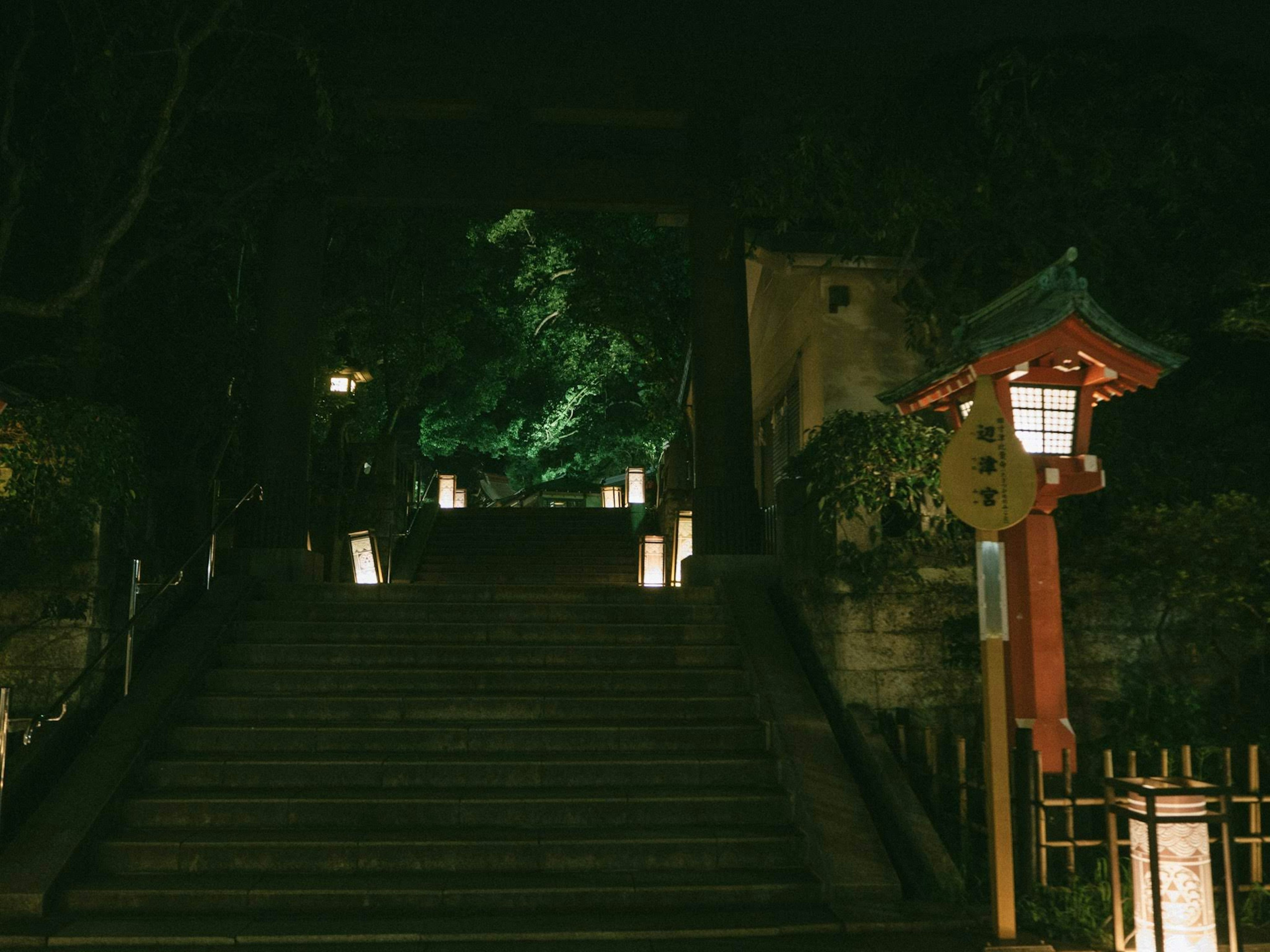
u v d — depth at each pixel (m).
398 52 12.60
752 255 13.71
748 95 12.78
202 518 13.33
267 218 12.77
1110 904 6.12
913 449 8.73
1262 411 10.09
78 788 7.31
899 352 13.56
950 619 8.77
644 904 6.64
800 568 10.34
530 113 12.91
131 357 12.49
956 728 8.83
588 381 35.31
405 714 8.66
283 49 11.28
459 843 7.04
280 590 10.47
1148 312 10.22
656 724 8.65
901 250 10.48
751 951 5.89
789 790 7.82
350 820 7.39
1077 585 9.11
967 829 6.88
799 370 15.13
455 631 9.77
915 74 12.59
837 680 8.89
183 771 7.79
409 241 23.12
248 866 6.95
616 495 27.89
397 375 23.75
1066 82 9.41
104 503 8.80
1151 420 10.10
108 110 10.22
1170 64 9.23
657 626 9.92
